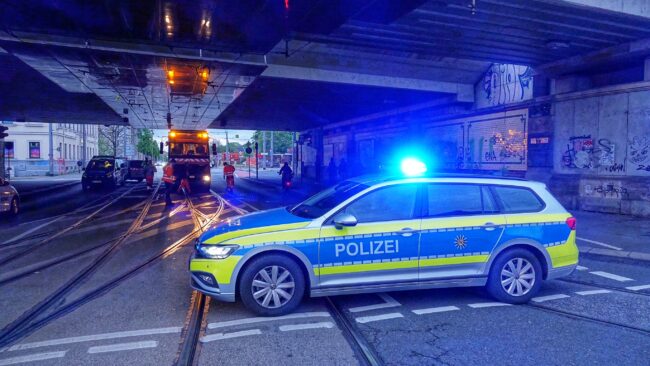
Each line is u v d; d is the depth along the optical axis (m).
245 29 11.03
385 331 4.66
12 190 14.23
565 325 4.84
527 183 5.95
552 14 10.36
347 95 20.45
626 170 13.12
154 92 20.02
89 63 14.34
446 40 12.53
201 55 13.48
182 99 22.17
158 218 13.83
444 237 5.39
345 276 5.18
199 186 25.73
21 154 48.97
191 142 25.48
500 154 17.66
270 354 4.11
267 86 18.14
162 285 6.39
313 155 40.50
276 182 36.25
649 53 12.41
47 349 4.21
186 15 10.18
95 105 25.39
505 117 17.36
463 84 19.03
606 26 11.19
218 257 5.01
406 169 6.12
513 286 5.56
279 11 10.05
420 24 11.14
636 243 9.27
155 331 4.65
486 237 5.50
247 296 5.04
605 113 13.60
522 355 4.10
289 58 15.48
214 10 9.87
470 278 5.49
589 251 8.71
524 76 16.36
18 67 15.23
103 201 19.92
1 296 5.89
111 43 12.56
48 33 11.30
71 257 8.25
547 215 5.79
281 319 4.99
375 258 5.22
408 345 4.31
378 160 28.23
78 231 11.23
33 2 9.37
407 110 24.00
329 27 11.06
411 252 5.30
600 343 4.37
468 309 5.35
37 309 5.37
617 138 13.30
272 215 5.80
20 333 4.61
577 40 12.40
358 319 5.01
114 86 18.58
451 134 20.98
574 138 14.52
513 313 5.22
